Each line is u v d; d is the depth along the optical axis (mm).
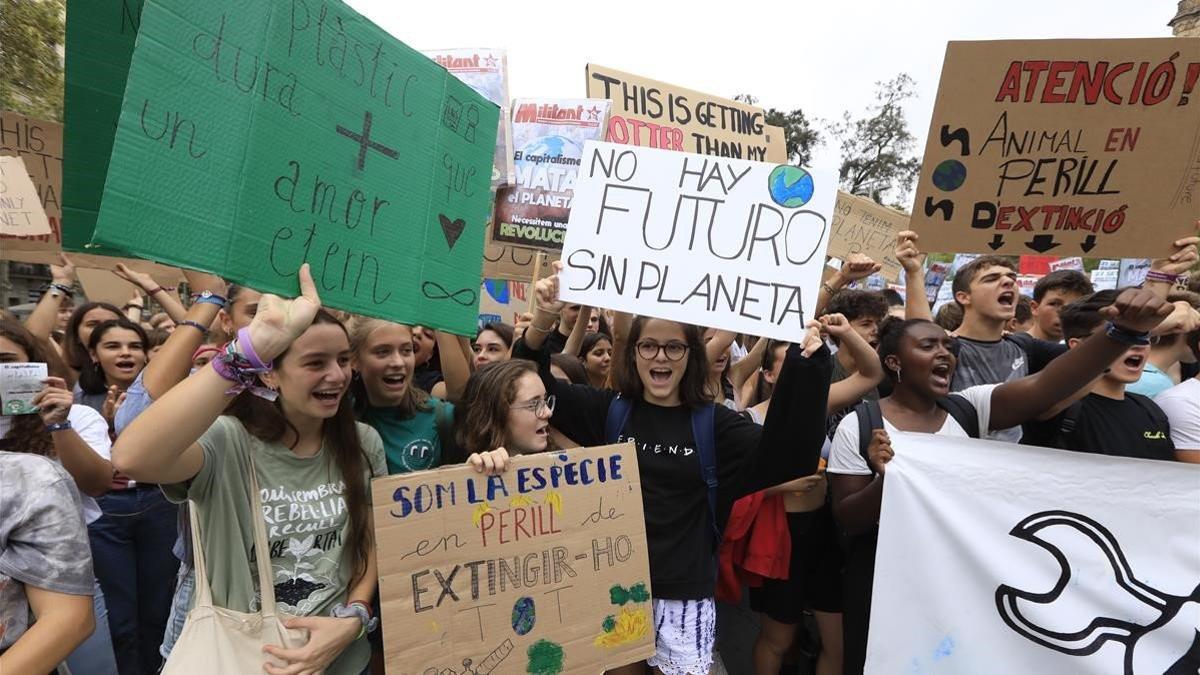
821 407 2256
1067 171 2309
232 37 1407
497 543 1950
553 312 2547
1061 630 2084
